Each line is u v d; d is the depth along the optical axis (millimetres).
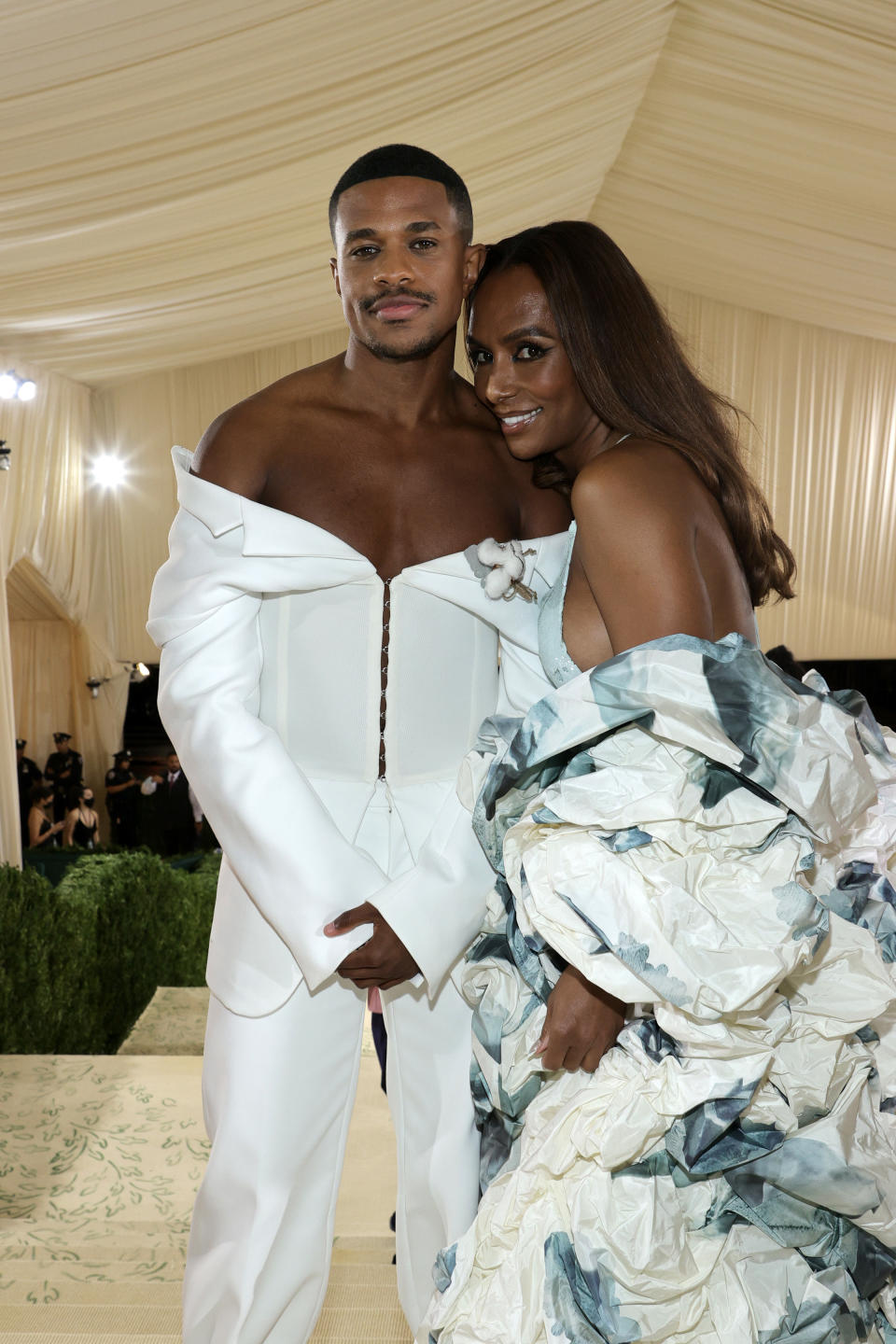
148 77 4562
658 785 1266
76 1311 2080
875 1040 1407
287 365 11938
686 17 6289
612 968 1237
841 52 6082
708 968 1178
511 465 1650
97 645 12078
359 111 5504
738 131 7629
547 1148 1307
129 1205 2865
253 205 6758
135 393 12008
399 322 1468
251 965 1544
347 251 1472
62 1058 3941
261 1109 1525
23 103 4586
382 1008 1597
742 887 1239
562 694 1318
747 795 1271
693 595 1303
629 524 1311
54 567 11195
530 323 1454
